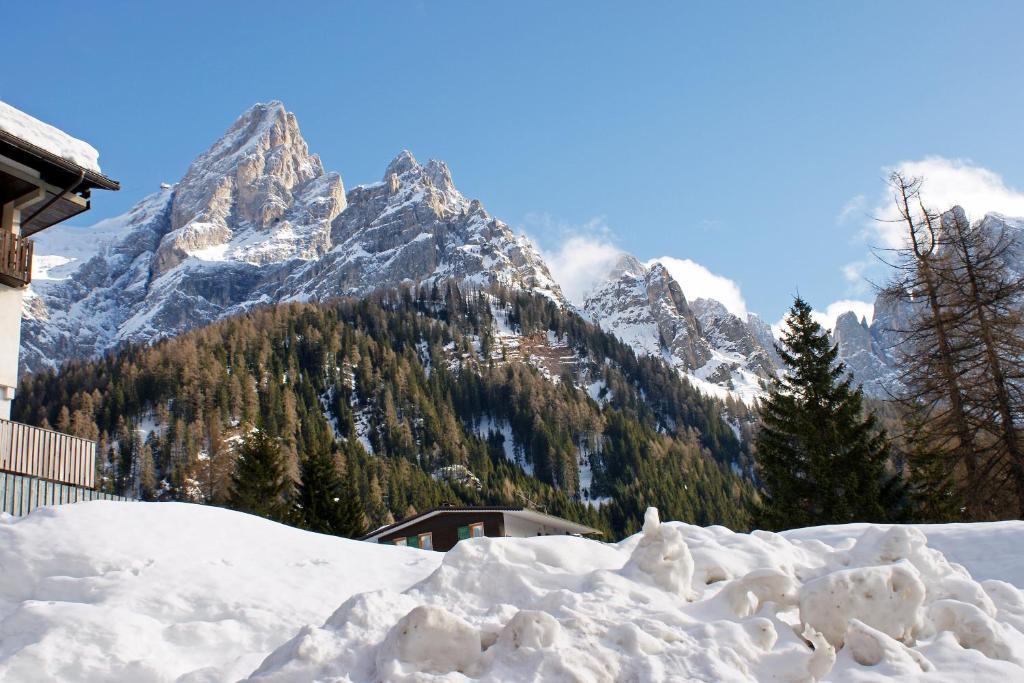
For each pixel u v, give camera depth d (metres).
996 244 26.03
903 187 27.91
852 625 6.59
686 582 7.95
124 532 11.09
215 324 139.25
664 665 5.76
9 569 9.91
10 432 16.73
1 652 7.69
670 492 112.81
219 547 11.34
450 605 7.25
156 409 106.56
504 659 5.75
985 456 24.84
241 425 98.12
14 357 18.86
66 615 8.12
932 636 7.21
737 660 5.93
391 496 88.56
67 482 17.80
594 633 6.11
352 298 175.50
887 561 8.79
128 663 7.57
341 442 101.81
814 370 32.56
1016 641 7.36
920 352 26.34
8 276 18.64
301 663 5.92
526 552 8.91
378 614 6.62
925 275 26.53
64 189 19.91
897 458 31.39
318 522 46.28
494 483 109.62
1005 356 24.86
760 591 7.37
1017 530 14.52
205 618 9.19
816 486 31.12
